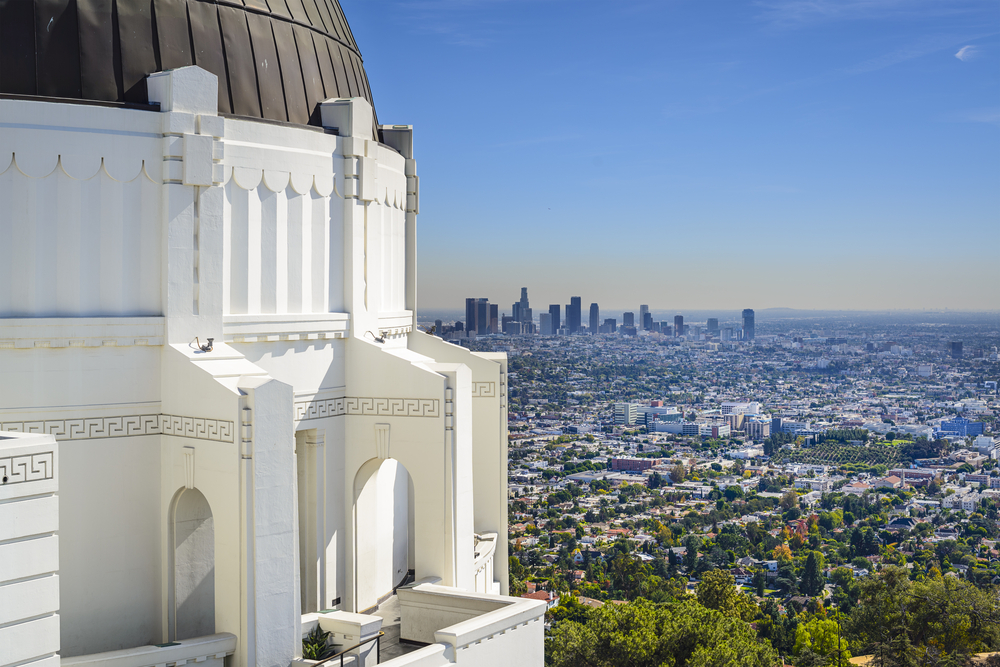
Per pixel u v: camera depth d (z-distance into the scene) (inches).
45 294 578.6
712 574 2785.4
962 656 1813.5
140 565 605.0
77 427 583.2
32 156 570.9
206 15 671.1
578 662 1508.4
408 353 746.2
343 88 792.9
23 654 413.7
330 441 722.8
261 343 669.3
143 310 607.5
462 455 720.3
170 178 604.4
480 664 597.6
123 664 517.3
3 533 406.0
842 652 2095.2
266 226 673.6
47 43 598.5
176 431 600.1
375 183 753.0
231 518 565.0
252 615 559.5
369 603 764.6
